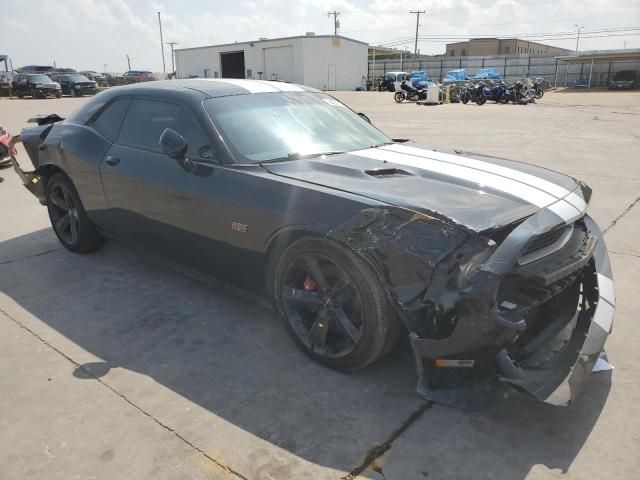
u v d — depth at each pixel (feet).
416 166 10.26
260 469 7.23
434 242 7.58
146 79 199.00
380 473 7.16
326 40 155.84
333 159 10.81
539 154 32.76
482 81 101.65
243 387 9.05
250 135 11.13
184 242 11.60
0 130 28.96
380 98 114.42
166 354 10.11
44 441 7.80
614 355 9.91
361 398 8.72
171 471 7.20
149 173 11.92
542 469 7.23
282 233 9.43
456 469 7.23
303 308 9.88
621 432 7.91
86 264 14.76
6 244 16.56
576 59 162.20
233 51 168.76
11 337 10.81
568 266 8.28
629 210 19.60
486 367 8.00
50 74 133.49
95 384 9.18
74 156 14.06
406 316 7.94
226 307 12.05
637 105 83.35
